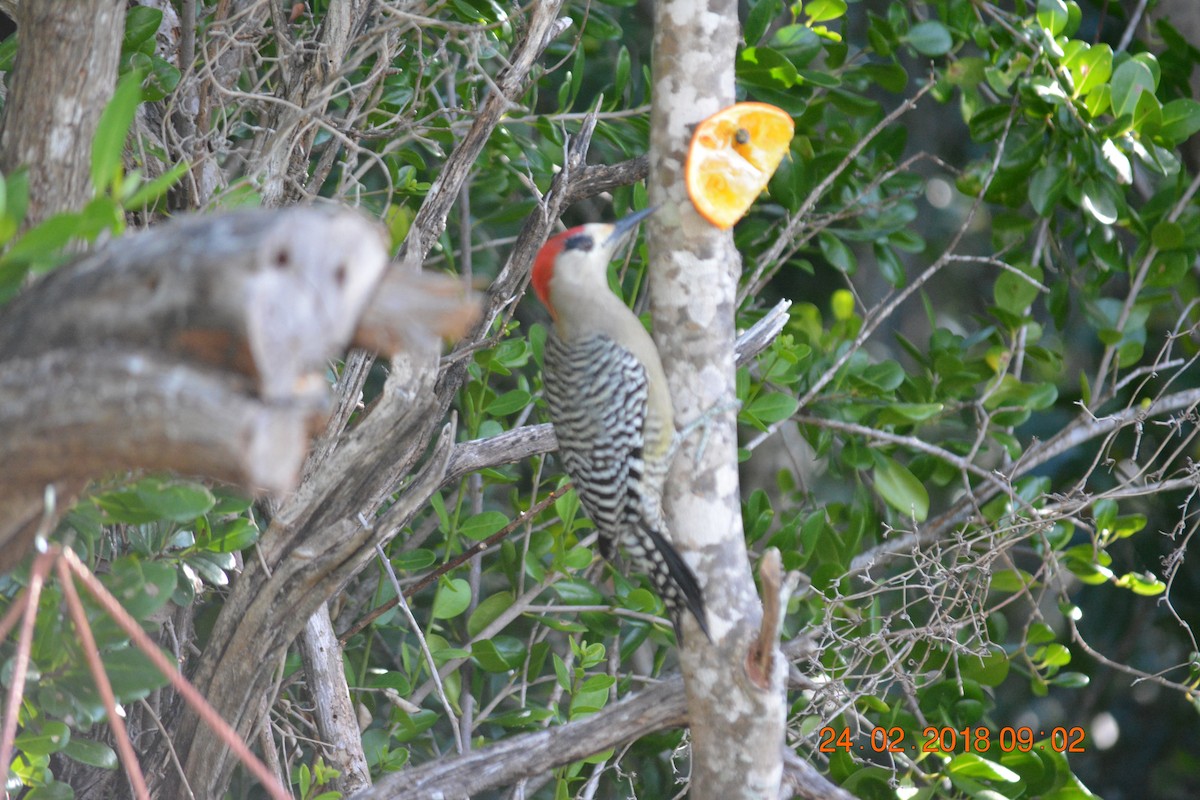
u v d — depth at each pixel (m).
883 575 12.29
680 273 6.68
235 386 4.01
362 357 8.20
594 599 10.20
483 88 11.64
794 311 12.14
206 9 9.92
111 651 6.25
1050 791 9.73
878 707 10.11
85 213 4.46
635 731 7.03
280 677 8.52
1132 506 13.99
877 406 11.66
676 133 6.63
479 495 11.00
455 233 12.48
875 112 11.88
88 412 3.94
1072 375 16.02
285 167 8.48
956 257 11.49
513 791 9.40
